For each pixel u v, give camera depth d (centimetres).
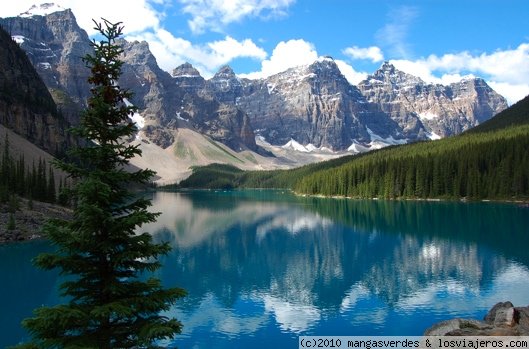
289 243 9400
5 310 4719
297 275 6531
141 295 1764
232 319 4606
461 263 7088
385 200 19675
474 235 9844
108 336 1680
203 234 10906
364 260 7512
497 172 17725
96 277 1748
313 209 16988
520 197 16850
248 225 12550
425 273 6475
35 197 12838
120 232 1741
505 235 9762
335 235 10350
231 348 3850
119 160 1811
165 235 10762
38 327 1552
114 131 1756
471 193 17825
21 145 19650
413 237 9750
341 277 6359
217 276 6525
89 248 1738
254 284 6034
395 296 5334
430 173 19362
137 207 1842
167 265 7306
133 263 1795
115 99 1797
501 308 3200
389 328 4269
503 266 6825
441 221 12138
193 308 4981
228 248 8919
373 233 10488
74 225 1725
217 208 18488
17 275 6266
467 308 4819
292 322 4497
